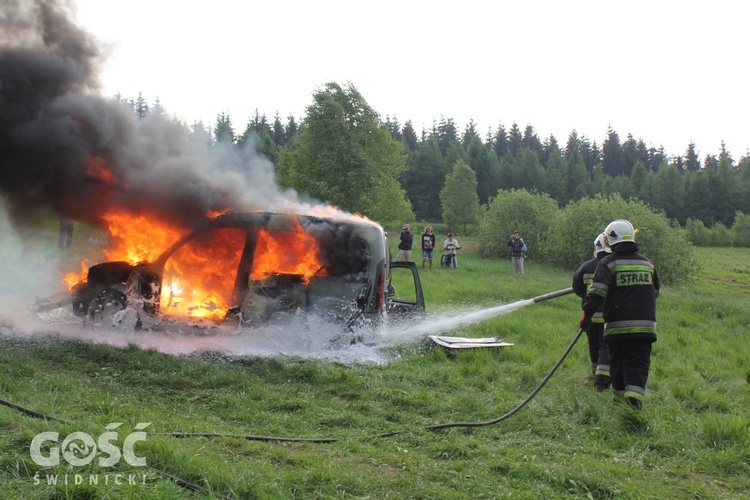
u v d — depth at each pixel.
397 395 5.49
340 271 7.27
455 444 4.28
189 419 4.50
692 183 101.81
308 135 33.72
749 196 100.25
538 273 23.64
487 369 6.84
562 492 3.63
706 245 65.06
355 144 33.50
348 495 3.35
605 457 4.35
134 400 4.84
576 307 12.77
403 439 4.43
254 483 3.23
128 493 2.92
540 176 100.88
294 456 3.85
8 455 3.22
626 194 103.88
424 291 14.56
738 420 4.86
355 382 5.84
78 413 4.16
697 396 5.99
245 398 5.11
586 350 8.25
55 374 5.35
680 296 15.69
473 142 101.81
